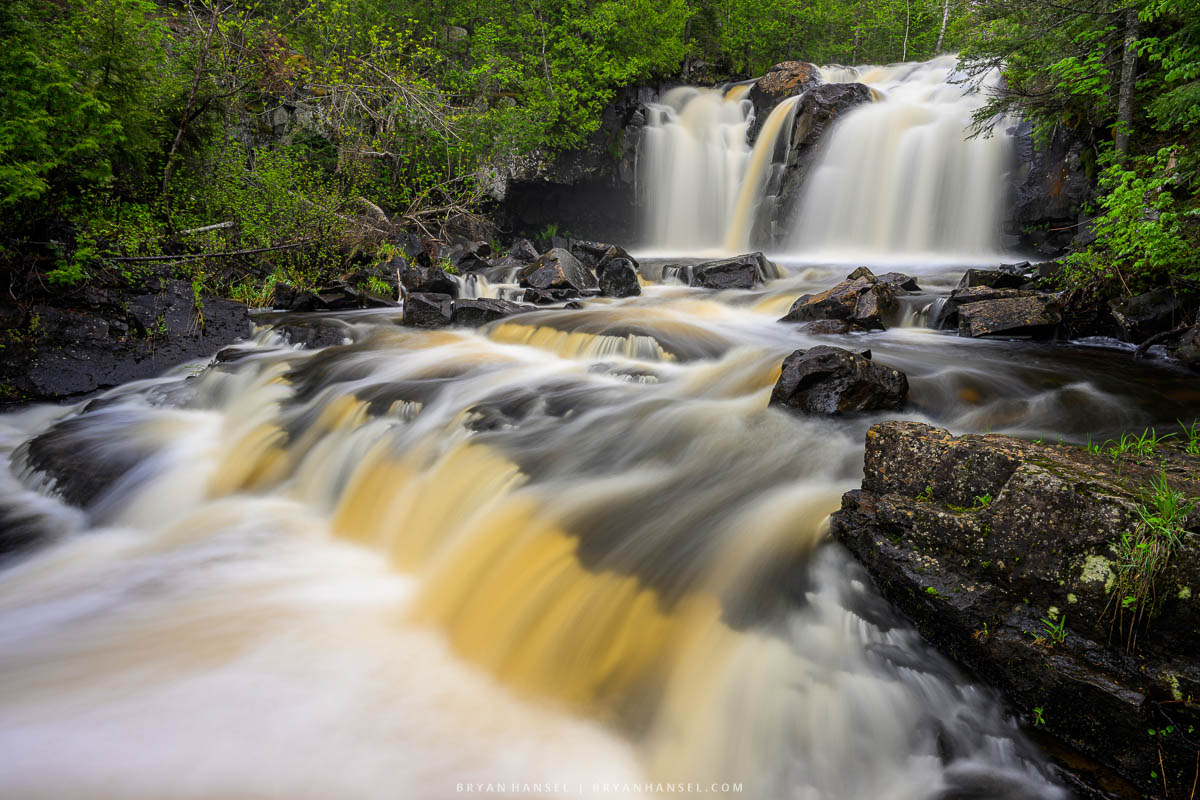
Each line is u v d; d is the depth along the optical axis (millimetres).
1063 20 12227
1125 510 3080
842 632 3855
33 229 10031
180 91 14312
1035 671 3260
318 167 17859
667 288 14727
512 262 17750
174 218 13141
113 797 3225
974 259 17391
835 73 26125
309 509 6613
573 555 4719
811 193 20750
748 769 3557
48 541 5961
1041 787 3207
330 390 8344
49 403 9141
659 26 24000
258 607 4867
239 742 3564
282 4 19172
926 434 4160
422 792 3332
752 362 8352
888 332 9969
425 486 6066
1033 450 3822
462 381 8289
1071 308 9336
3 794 3207
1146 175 10562
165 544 5895
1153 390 6887
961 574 3572
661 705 3816
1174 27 11859
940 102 21016
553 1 23594
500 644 4426
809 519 4535
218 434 7980
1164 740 2914
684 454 5906
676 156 24031
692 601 4156
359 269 15172
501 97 21625
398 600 5023
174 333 10656
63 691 3904
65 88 8969
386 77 17938
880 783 3418
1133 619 3021
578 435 6504
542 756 3576
